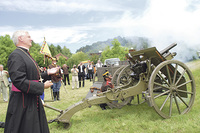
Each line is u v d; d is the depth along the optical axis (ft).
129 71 15.99
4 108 18.57
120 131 9.80
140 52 11.68
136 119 11.38
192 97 11.94
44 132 6.63
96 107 15.40
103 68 22.21
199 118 10.40
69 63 108.68
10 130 5.92
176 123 10.08
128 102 14.62
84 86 32.58
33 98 6.44
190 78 12.00
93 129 10.36
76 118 12.57
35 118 6.31
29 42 6.79
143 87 12.53
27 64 6.31
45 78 7.86
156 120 10.81
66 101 20.16
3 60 121.19
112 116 12.53
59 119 10.47
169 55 12.24
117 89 11.82
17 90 6.32
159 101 15.23
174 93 11.46
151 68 12.51
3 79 22.27
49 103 19.63
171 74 12.84
